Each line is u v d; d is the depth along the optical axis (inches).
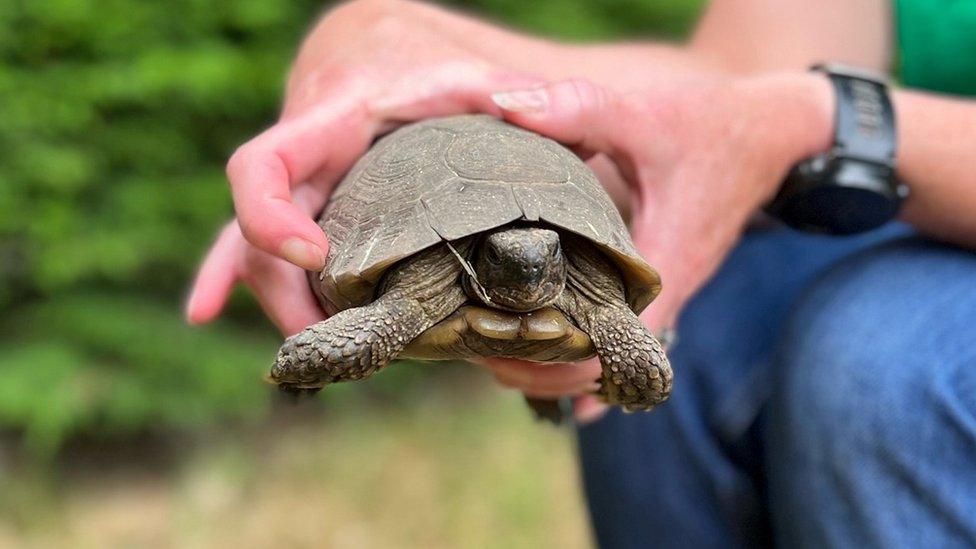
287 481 44.3
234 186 20.2
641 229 21.9
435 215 19.6
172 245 44.2
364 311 19.3
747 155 21.9
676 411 24.7
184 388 44.1
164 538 40.2
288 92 23.8
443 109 22.4
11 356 42.3
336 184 22.3
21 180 41.1
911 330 20.6
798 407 21.3
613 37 53.2
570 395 22.1
